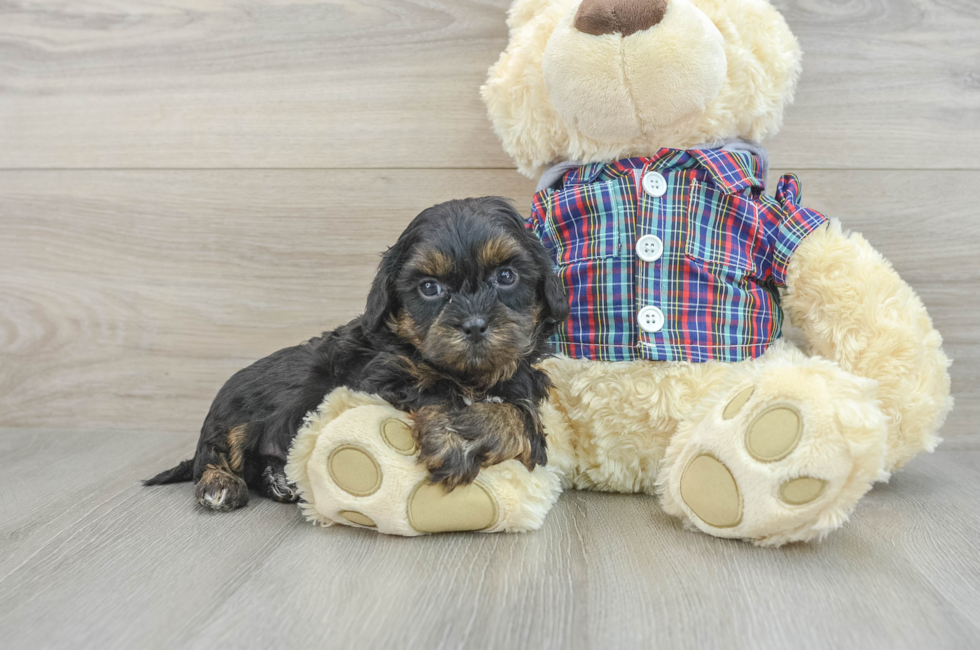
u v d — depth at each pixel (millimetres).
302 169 631
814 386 376
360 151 626
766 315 480
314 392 462
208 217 639
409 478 399
